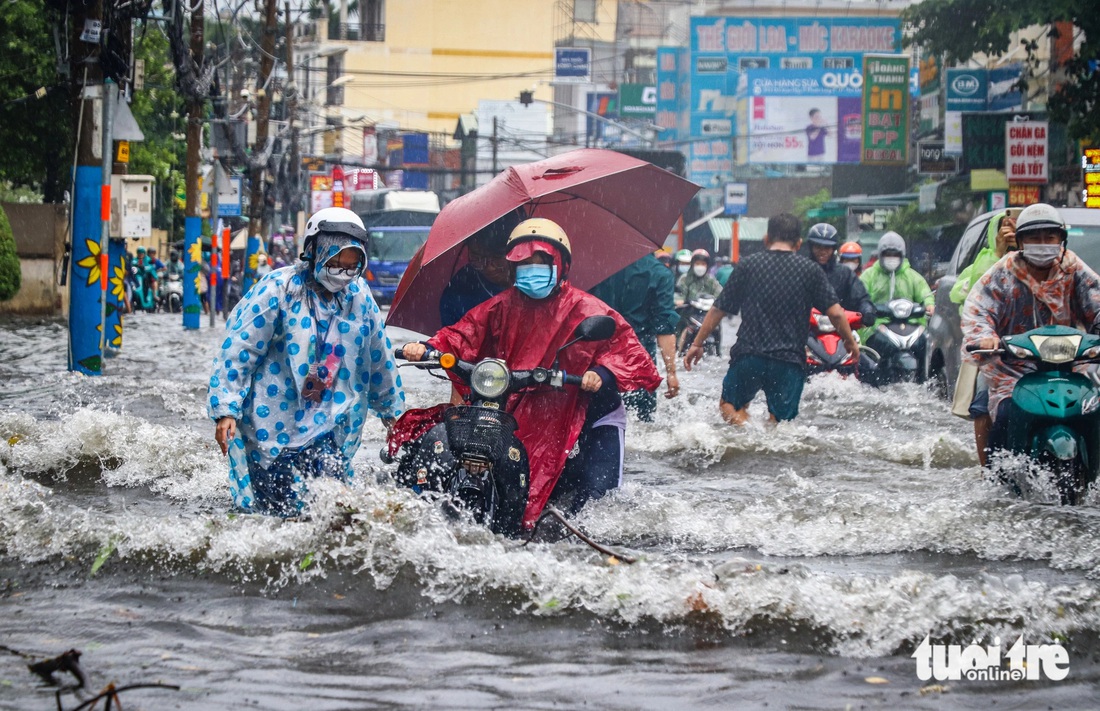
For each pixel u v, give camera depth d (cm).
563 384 1305
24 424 1978
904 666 915
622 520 1372
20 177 7206
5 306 6309
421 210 10144
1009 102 7381
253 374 1301
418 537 1177
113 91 3400
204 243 8056
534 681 873
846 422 2538
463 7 19250
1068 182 6378
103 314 3406
